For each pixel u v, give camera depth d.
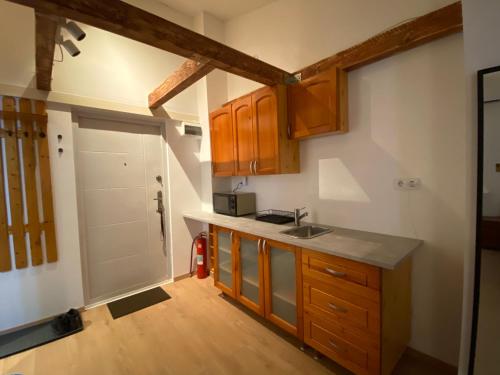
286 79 2.37
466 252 1.31
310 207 2.46
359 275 1.49
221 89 3.35
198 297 2.79
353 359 1.56
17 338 2.10
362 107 2.01
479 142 1.23
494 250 1.25
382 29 1.87
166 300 2.73
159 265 3.18
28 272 2.26
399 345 1.67
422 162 1.73
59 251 2.40
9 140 2.12
